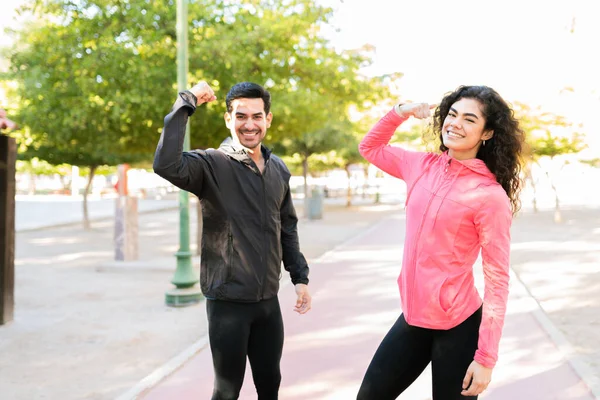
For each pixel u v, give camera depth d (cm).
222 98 945
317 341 529
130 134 992
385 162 263
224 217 261
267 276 267
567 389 412
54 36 940
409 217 243
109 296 791
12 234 644
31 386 433
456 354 230
